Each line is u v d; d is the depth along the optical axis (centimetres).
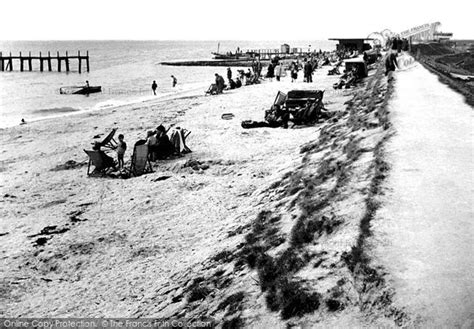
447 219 673
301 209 938
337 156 1189
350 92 3034
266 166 1582
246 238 936
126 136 2369
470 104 1474
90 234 1174
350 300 569
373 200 773
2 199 1481
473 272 541
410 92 1745
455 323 468
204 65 9912
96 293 888
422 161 918
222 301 716
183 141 1895
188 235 1120
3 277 968
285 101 2345
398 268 577
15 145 2347
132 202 1391
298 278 655
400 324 495
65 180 1675
